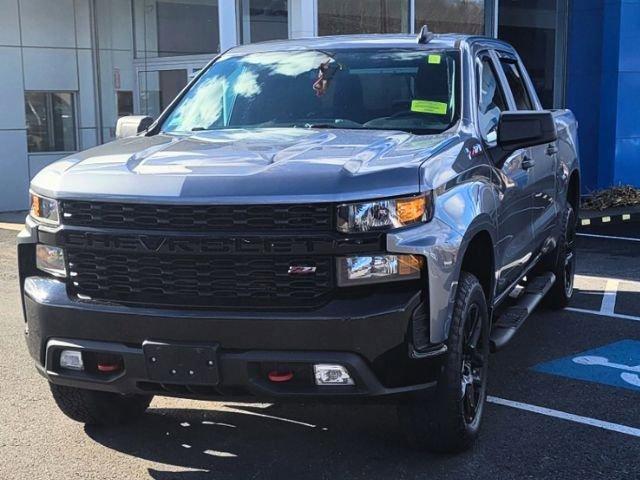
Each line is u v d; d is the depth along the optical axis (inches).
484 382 171.0
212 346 135.1
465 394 159.3
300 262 134.4
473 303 159.3
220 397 141.5
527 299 227.6
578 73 608.7
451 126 177.6
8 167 588.4
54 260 149.2
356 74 195.6
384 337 134.3
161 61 609.0
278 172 137.6
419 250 136.6
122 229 140.5
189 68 591.2
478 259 174.2
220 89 205.5
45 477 156.2
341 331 132.6
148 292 140.6
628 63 586.2
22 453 167.3
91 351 143.8
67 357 147.6
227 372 135.9
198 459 164.2
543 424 181.2
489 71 213.6
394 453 165.8
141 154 158.7
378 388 136.3
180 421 185.2
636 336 256.4
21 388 209.0
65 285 147.6
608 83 592.1
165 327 137.1
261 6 507.5
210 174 139.3
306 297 135.0
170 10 593.0
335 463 161.5
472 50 201.0
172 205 136.1
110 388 145.7
